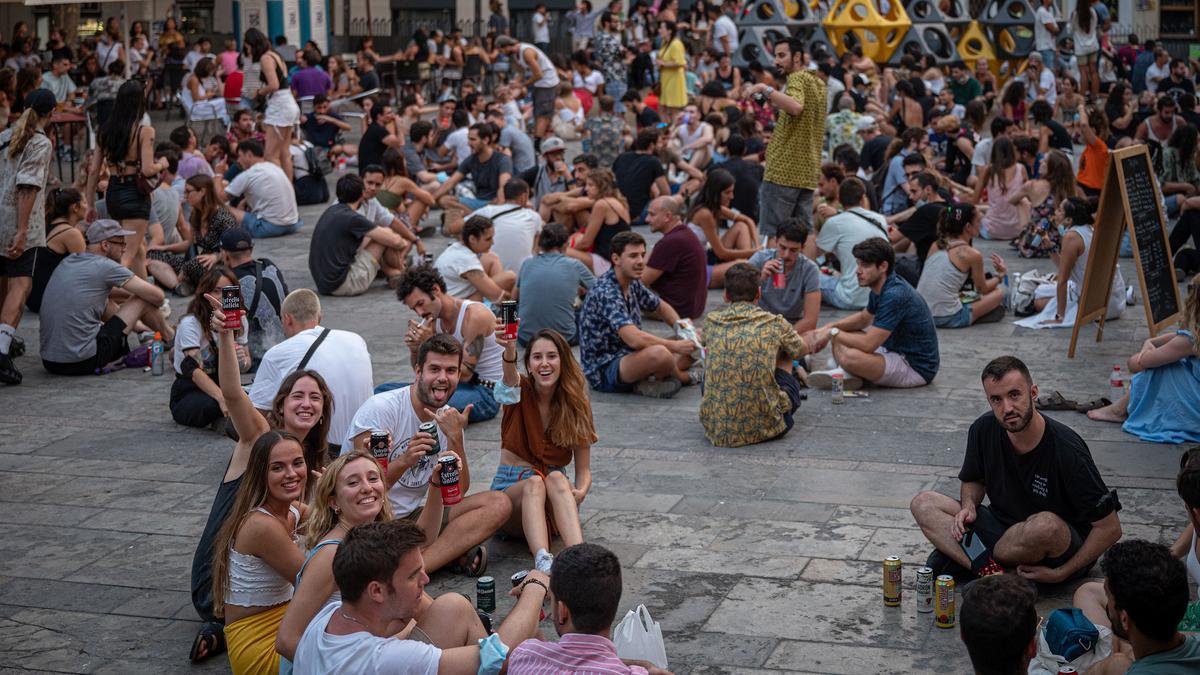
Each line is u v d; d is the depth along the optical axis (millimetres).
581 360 10414
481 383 9500
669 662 5934
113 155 12641
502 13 39250
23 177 11109
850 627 6258
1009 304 12641
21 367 11344
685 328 10367
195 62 27391
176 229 14312
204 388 9430
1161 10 40219
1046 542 6250
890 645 6062
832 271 13078
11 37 30359
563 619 4566
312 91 24094
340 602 4852
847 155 14867
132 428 9625
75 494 8297
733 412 8898
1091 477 6262
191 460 8922
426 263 13578
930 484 8164
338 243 13656
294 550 5672
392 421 6887
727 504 7906
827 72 24734
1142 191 10906
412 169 19578
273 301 10070
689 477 8383
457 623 5121
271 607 5715
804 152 13797
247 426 6336
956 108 23781
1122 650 5262
